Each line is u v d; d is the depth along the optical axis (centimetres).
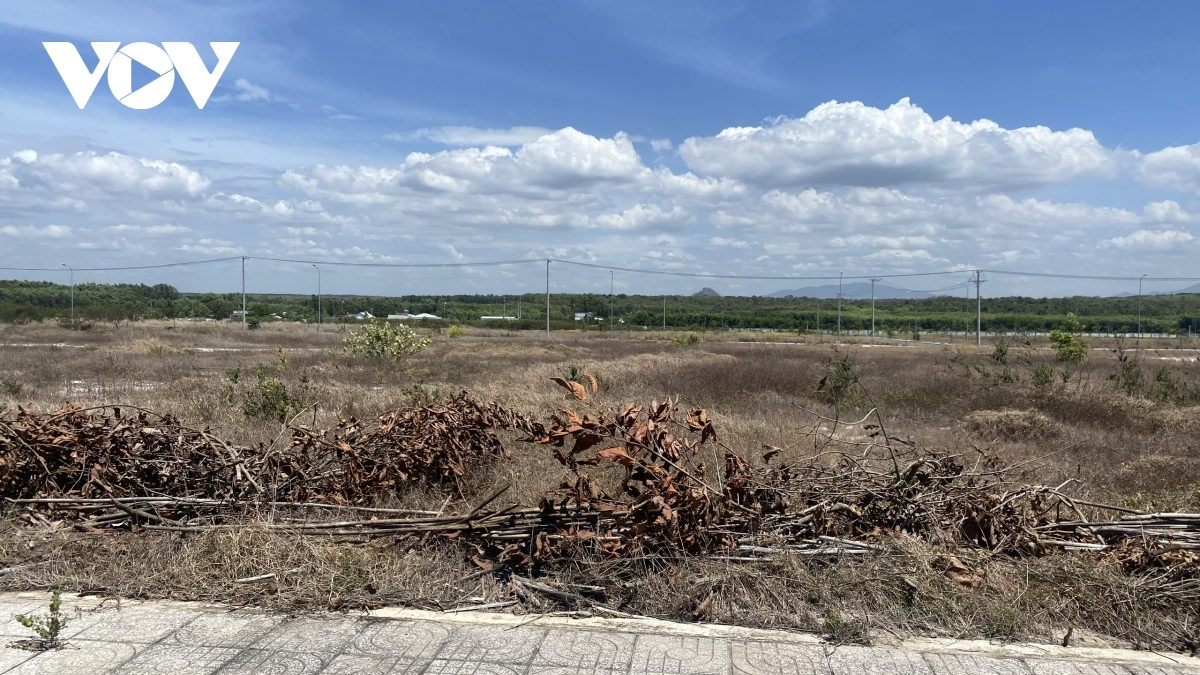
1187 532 421
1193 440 977
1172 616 356
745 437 804
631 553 395
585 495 415
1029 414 1106
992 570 387
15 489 518
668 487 400
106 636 326
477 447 630
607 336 5300
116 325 4397
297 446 549
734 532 411
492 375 1711
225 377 1441
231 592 371
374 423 633
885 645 328
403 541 429
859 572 379
